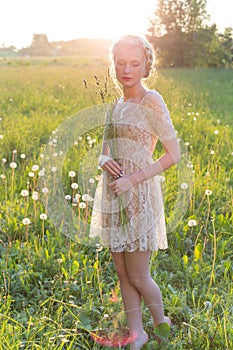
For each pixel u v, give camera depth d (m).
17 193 5.45
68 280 3.63
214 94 14.42
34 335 2.93
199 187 5.26
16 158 6.57
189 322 3.10
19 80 17.33
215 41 40.25
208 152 6.93
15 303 3.49
